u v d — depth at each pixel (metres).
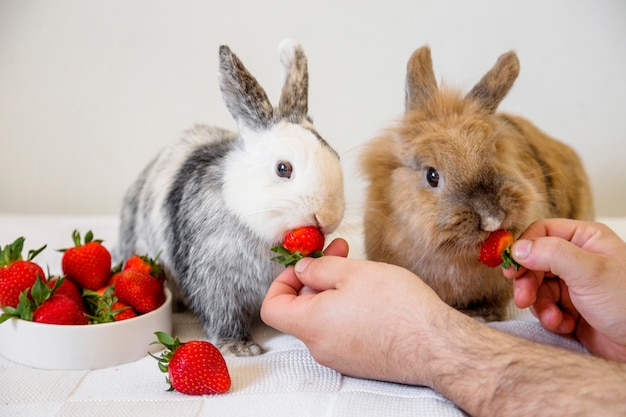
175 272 0.62
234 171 0.57
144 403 0.48
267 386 0.50
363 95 0.95
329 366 0.50
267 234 0.55
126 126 0.97
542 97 0.96
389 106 0.96
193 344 0.49
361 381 0.50
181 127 0.96
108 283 0.61
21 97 0.96
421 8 0.93
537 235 0.54
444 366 0.45
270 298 0.52
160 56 0.94
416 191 0.58
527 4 0.93
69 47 0.94
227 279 0.58
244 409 0.46
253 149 0.57
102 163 0.98
